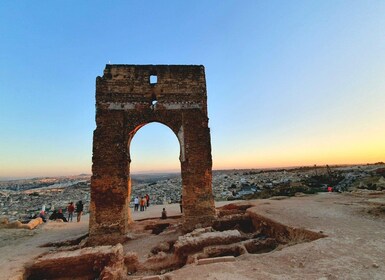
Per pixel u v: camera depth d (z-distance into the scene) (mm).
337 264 6844
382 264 6707
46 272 9609
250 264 7348
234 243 10914
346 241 8836
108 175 15438
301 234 10633
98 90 16438
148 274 10148
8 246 13625
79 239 15375
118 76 16781
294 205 17906
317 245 8523
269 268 6922
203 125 16797
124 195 15367
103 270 9227
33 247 13375
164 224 18281
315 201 19984
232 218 15891
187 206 15805
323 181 61469
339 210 15164
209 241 10938
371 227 10758
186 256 10531
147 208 29844
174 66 17359
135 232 16297
